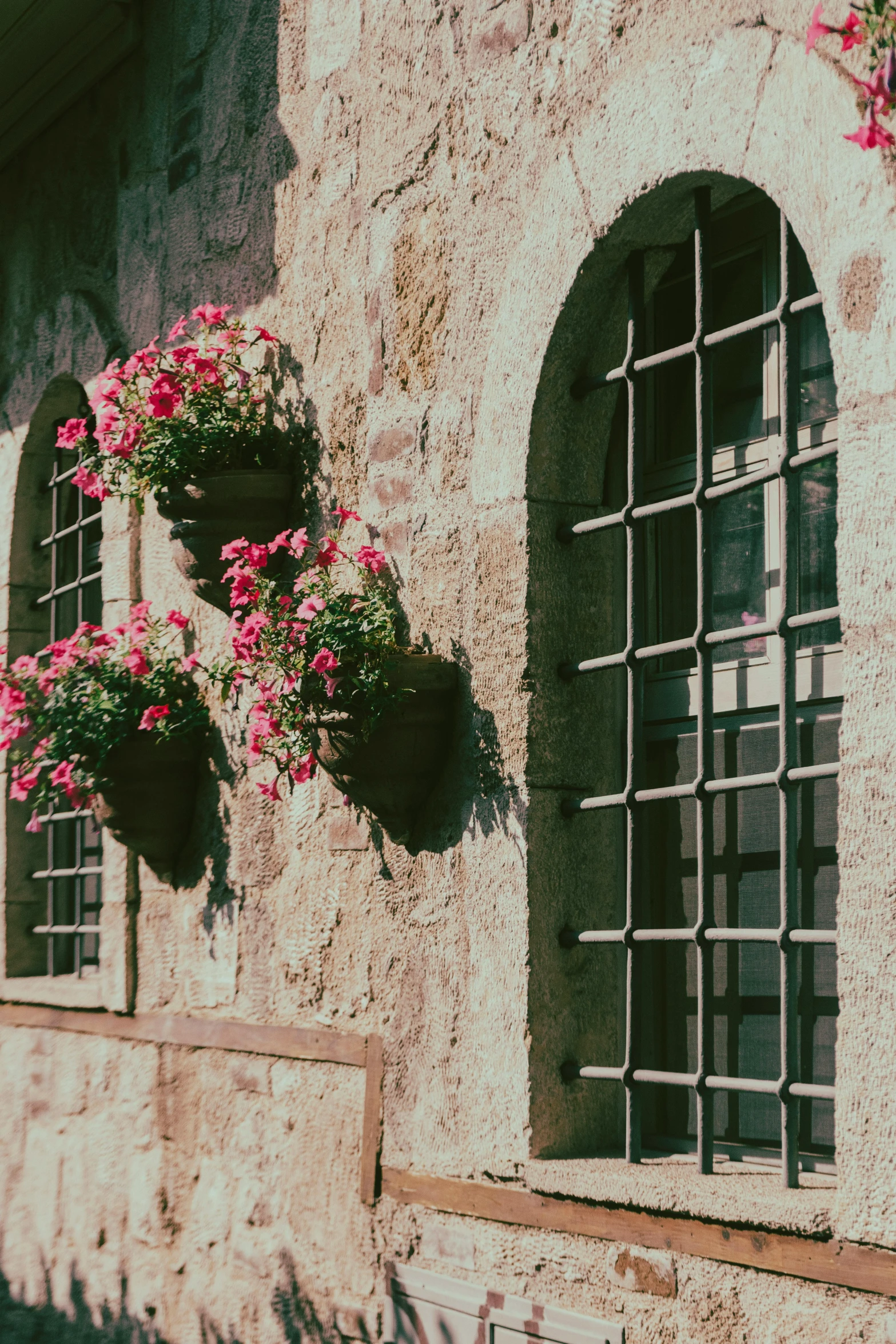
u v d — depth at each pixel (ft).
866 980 7.11
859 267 7.40
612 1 9.29
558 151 9.73
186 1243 13.43
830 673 8.68
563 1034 9.65
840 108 7.57
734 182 8.83
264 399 13.10
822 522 8.98
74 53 16.74
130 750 13.71
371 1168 10.94
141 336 15.67
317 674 10.27
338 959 11.64
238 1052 12.92
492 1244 9.72
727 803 9.37
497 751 9.95
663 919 9.79
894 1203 6.89
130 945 14.87
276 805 12.69
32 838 18.74
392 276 11.45
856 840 7.22
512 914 9.70
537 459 9.91
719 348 8.97
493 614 10.09
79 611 17.80
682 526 9.98
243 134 13.78
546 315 9.75
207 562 12.53
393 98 11.57
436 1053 10.41
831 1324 7.30
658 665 10.07
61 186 17.83
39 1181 16.47
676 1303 8.25
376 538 11.42
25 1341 16.28
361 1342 10.93
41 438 18.67
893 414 7.18
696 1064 9.44
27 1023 17.19
